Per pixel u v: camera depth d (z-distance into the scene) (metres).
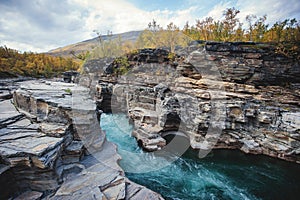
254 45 12.34
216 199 7.32
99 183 6.34
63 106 7.63
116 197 5.80
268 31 17.38
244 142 11.11
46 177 5.88
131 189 6.47
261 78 11.95
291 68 11.62
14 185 5.61
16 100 9.49
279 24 16.69
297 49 11.45
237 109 11.35
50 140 6.37
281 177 8.87
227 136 11.55
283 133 10.08
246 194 7.70
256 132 11.13
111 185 6.34
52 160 5.73
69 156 7.27
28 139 6.30
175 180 8.36
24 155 5.33
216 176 8.86
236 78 12.37
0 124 6.96
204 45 11.94
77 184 6.20
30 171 5.66
